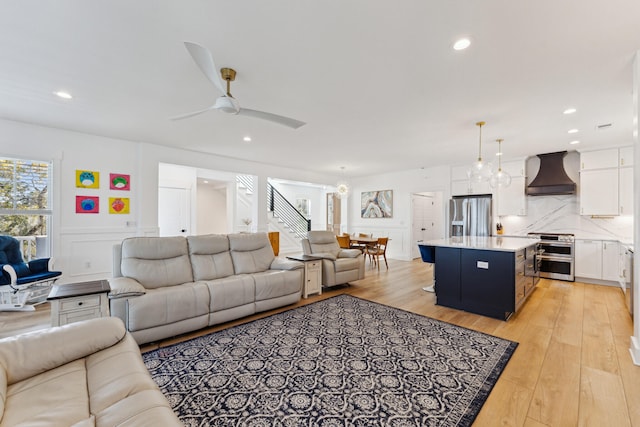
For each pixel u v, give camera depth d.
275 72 2.42
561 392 1.86
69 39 1.96
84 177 4.29
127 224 4.68
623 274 4.06
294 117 3.49
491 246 3.36
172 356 2.33
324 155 5.71
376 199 8.30
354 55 2.16
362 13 1.70
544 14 1.69
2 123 3.66
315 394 1.84
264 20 1.77
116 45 2.03
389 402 1.76
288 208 9.37
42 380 1.29
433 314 3.35
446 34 1.89
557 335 2.74
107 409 1.09
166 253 3.21
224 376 2.04
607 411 1.67
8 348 1.34
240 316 3.13
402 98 2.92
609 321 3.11
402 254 7.67
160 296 2.59
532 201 5.77
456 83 2.59
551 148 4.98
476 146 4.86
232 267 3.65
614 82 2.52
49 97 2.94
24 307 3.40
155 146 4.91
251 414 1.65
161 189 6.51
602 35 1.88
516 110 3.20
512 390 1.88
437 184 6.91
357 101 3.00
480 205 6.04
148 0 1.59
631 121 3.53
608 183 4.70
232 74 2.41
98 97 2.94
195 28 1.85
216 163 5.76
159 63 2.28
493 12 1.68
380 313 3.38
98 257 4.40
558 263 5.15
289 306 3.66
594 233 5.12
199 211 8.23
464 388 1.90
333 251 5.01
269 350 2.44
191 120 3.64
